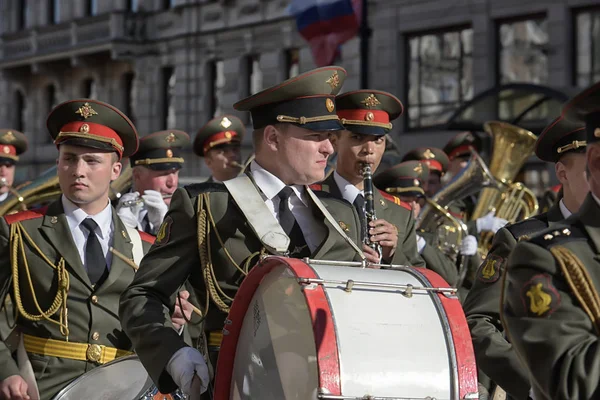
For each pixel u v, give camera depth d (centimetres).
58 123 821
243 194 670
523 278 486
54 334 801
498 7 3788
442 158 1517
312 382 531
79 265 810
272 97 666
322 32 2755
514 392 625
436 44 4012
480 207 1391
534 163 3391
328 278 551
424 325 550
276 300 575
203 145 1415
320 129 664
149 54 5578
